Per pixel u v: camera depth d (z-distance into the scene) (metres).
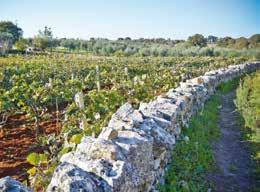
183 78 23.38
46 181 6.71
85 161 5.16
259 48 79.50
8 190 3.62
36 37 80.75
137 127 7.46
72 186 4.24
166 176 7.94
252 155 10.95
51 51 71.50
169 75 24.39
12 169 8.62
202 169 9.30
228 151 11.45
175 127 9.95
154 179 7.17
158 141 7.61
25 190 3.72
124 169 5.12
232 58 56.81
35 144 10.47
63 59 42.06
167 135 8.19
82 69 28.11
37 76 22.56
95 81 21.28
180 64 40.72
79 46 86.25
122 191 4.97
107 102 13.26
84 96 13.37
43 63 32.66
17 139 11.05
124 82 19.42
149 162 6.73
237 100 20.02
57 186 4.32
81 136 7.98
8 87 19.30
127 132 6.61
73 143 7.79
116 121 7.70
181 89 14.40
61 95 16.00
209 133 12.77
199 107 15.69
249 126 14.05
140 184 6.15
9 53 58.84
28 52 62.06
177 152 9.31
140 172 6.23
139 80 19.70
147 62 42.97
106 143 5.50
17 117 13.80
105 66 31.25
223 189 8.70
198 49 75.94
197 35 96.50
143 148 6.41
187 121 12.37
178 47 83.75
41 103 15.02
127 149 5.84
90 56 58.44
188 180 8.29
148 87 18.41
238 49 78.31
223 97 22.17
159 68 33.06
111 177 4.83
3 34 78.81
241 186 8.96
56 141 9.48
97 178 4.82
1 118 13.48
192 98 13.78
